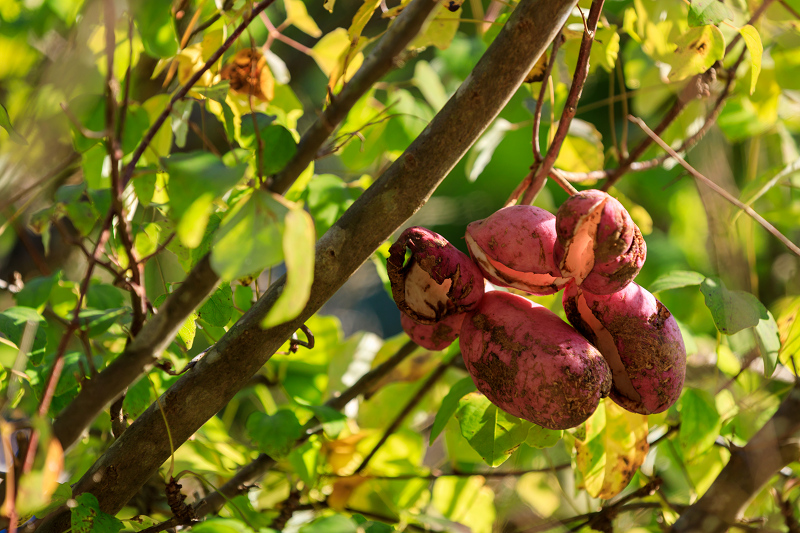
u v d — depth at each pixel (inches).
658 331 44.2
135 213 51.8
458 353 52.9
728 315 46.9
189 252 47.5
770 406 54.6
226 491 49.9
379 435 54.2
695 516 49.1
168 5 45.8
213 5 50.0
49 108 46.9
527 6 43.0
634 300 44.3
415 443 55.0
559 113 54.2
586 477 49.4
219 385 44.3
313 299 43.9
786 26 53.4
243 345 44.1
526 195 46.6
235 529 44.2
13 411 49.8
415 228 44.1
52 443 42.2
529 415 43.6
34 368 47.8
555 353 43.4
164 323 43.8
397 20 44.8
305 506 52.6
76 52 46.7
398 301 44.4
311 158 46.3
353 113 53.7
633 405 44.6
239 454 53.0
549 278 44.4
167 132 49.0
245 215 40.6
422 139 43.6
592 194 43.1
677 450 52.2
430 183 43.6
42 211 47.5
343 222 43.8
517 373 43.6
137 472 44.8
